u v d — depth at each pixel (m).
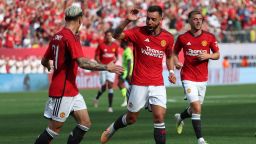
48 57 24.25
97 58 54.72
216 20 96.44
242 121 41.84
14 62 76.88
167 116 46.25
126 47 54.25
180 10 97.12
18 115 48.03
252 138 32.81
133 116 27.50
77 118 23.86
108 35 54.38
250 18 100.00
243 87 83.00
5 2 84.81
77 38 23.39
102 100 64.12
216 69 89.00
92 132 36.25
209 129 37.12
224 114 47.22
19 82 77.12
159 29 26.84
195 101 31.05
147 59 26.78
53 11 87.38
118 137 33.47
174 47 32.28
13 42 80.31
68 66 23.34
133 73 27.11
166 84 84.06
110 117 46.19
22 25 82.62
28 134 35.56
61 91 23.34
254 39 93.38
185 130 36.78
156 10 26.38
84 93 73.12
